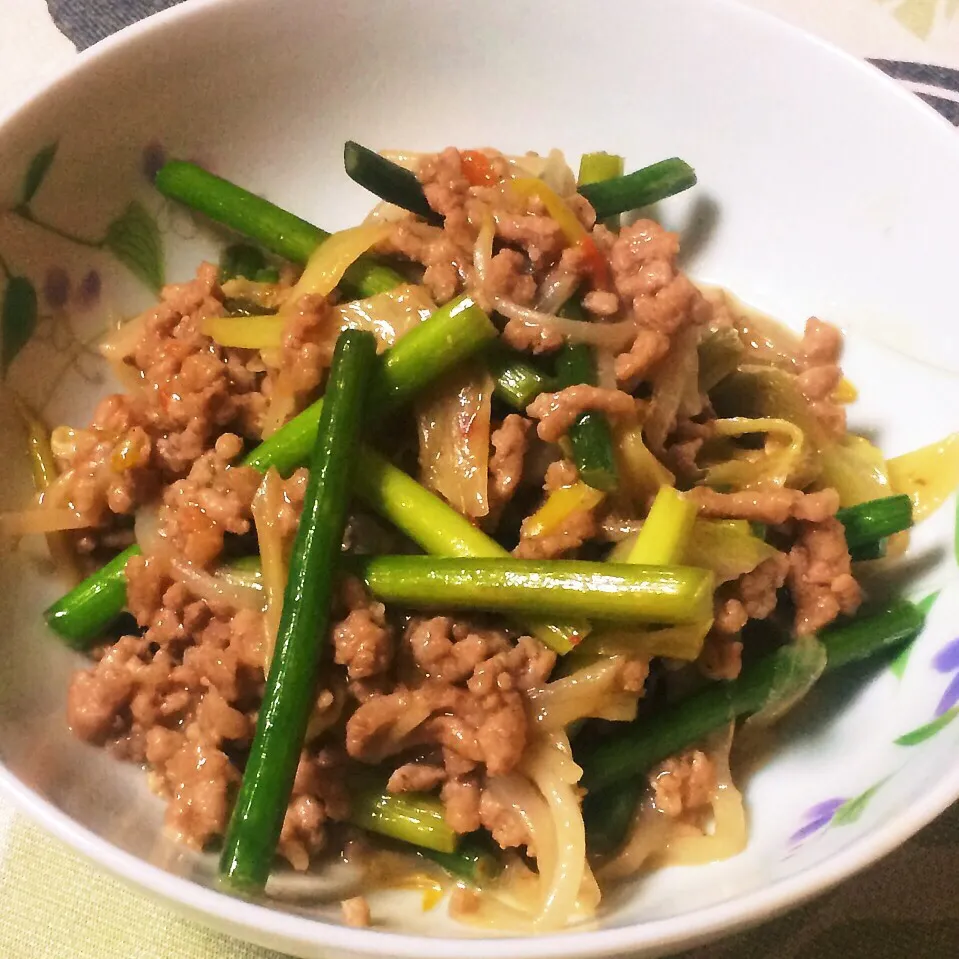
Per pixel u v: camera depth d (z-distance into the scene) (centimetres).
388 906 18
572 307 21
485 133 24
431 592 18
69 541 21
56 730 19
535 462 20
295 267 23
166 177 23
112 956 19
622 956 15
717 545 19
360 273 22
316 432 20
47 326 22
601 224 23
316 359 21
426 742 19
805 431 22
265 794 17
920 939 19
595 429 20
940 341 21
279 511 19
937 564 20
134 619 21
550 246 21
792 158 23
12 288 21
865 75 21
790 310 23
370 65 23
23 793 16
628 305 21
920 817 16
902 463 21
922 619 20
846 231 22
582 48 23
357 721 18
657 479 20
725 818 19
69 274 22
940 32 27
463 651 19
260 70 23
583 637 19
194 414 21
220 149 23
